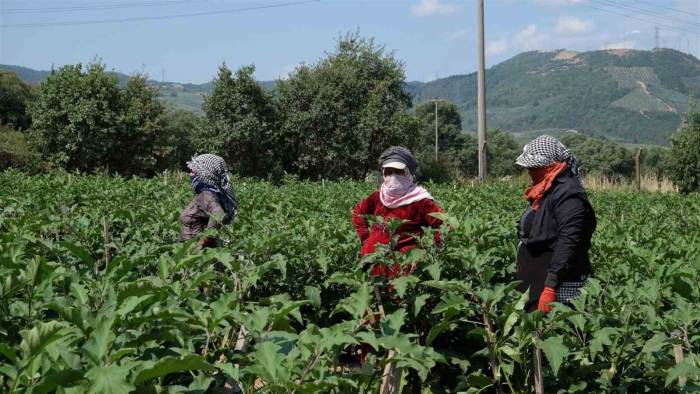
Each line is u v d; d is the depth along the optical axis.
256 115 38.19
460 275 5.20
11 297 3.54
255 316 3.37
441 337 5.23
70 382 2.60
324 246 5.98
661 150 89.12
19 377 2.61
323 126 39.53
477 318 4.75
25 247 5.22
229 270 4.96
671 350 4.19
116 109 36.03
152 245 5.72
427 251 5.22
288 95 40.00
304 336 3.30
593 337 4.40
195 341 3.53
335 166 41.28
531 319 3.89
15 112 48.91
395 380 3.77
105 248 5.63
